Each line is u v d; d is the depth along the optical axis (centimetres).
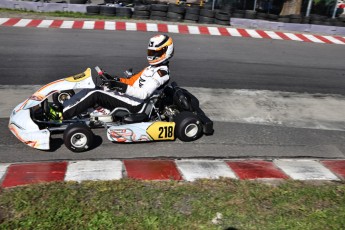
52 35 999
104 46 930
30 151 441
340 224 335
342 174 434
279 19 1370
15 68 739
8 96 605
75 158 431
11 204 327
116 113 476
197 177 399
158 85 475
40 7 1318
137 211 330
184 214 332
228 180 394
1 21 1105
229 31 1216
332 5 1527
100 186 363
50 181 370
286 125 576
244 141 511
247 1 1481
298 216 342
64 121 456
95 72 748
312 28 1326
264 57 957
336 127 583
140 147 471
